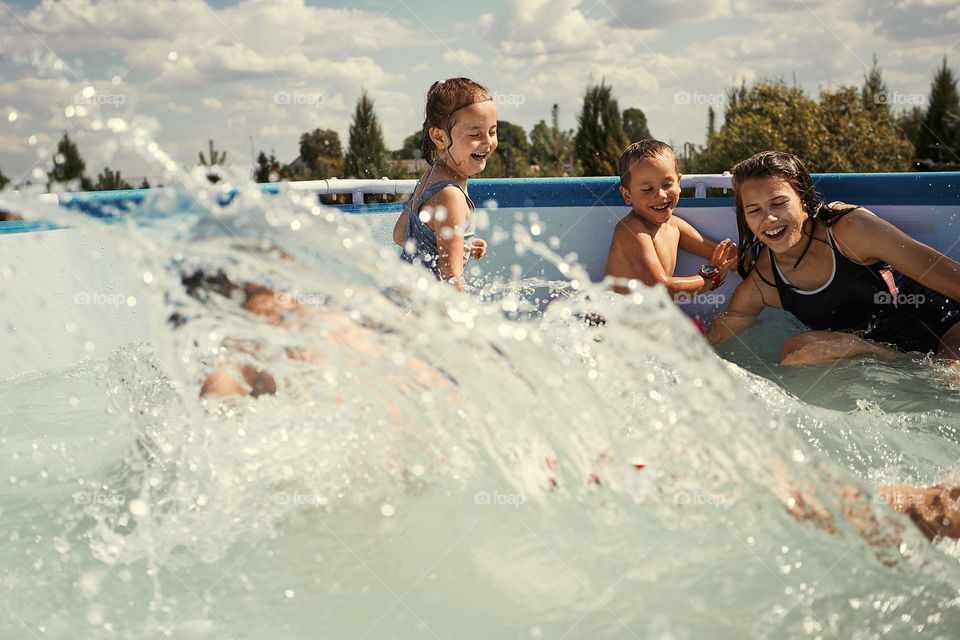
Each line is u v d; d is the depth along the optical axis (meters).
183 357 1.47
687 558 1.18
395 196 3.65
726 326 2.89
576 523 1.26
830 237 2.67
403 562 1.20
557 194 3.31
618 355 1.49
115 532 1.28
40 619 1.09
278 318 1.44
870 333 2.66
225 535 1.27
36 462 1.59
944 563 1.16
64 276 2.48
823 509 1.24
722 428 1.34
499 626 1.06
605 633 1.03
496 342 1.41
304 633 1.05
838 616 1.06
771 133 16.36
